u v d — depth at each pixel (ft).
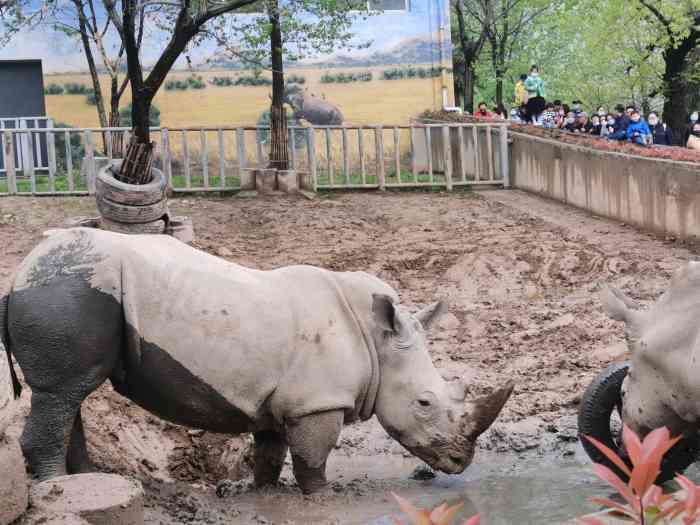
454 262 50.44
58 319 20.59
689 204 52.13
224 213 62.13
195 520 21.21
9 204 60.90
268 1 63.00
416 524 8.63
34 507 16.84
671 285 21.53
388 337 22.86
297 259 51.34
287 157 71.31
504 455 27.37
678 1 104.12
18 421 25.63
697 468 25.16
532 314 42.45
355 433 29.53
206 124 91.45
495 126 73.05
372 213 63.10
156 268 21.47
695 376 20.47
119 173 48.93
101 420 27.89
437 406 22.71
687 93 112.68
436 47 94.89
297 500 22.56
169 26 87.30
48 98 87.76
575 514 21.62
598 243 53.21
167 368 21.39
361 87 94.17
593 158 61.41
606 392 23.44
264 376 21.79
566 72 146.30
